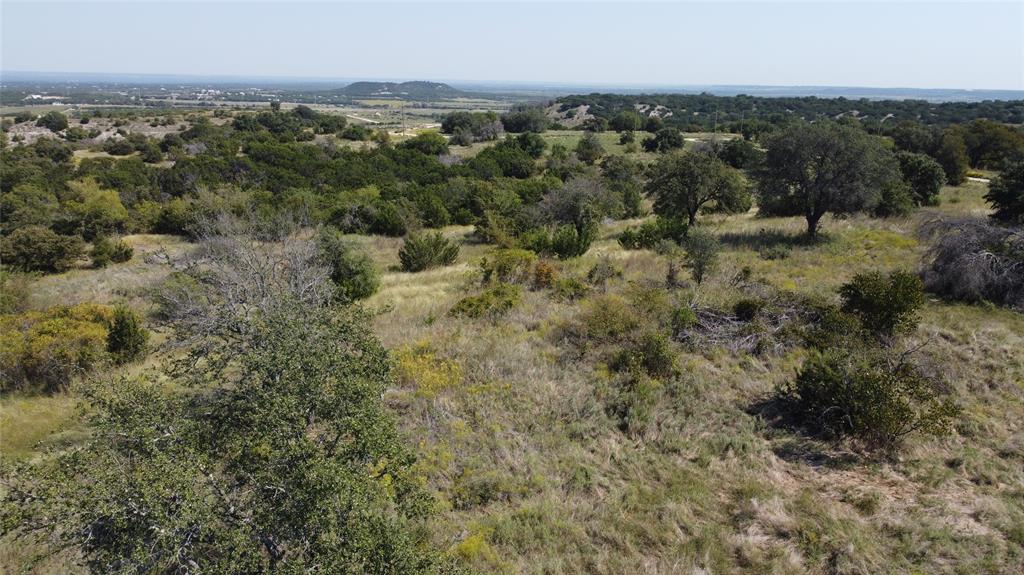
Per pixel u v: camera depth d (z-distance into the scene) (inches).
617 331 475.2
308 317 251.6
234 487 189.0
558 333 502.6
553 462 321.7
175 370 297.6
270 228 855.1
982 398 382.6
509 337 503.5
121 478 165.5
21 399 443.2
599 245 989.2
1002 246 576.1
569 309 568.4
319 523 172.9
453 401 387.5
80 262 1058.1
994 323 494.3
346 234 1162.0
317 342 230.5
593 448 339.0
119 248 1052.5
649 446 339.9
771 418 369.1
